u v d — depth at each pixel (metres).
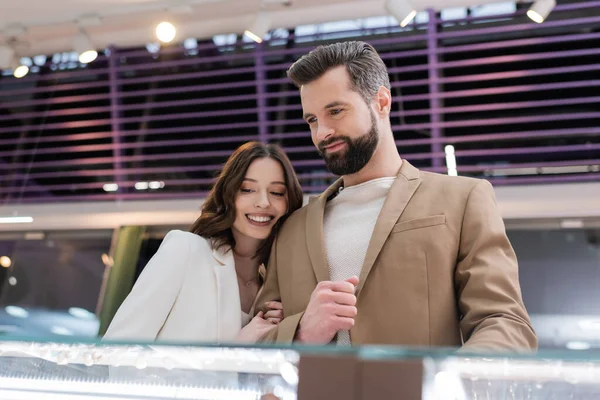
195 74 6.44
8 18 6.18
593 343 5.62
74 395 1.11
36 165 6.80
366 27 6.00
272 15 5.99
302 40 6.20
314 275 1.98
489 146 5.93
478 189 1.96
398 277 1.86
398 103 6.02
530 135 5.68
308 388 0.97
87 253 6.75
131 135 6.75
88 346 1.13
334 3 5.85
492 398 0.98
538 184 5.62
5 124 7.00
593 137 5.69
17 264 6.78
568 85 5.55
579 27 5.65
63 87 6.77
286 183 2.27
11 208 6.66
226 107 6.62
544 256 5.88
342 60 2.00
